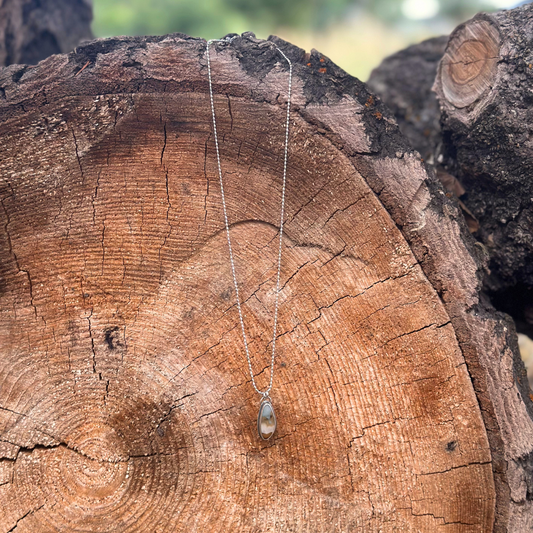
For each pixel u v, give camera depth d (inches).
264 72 34.9
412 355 34.6
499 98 36.0
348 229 34.7
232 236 34.9
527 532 34.5
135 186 34.8
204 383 34.6
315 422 34.6
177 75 34.7
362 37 104.0
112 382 34.5
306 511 34.3
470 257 34.6
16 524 34.0
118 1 86.1
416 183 34.6
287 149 34.7
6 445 34.1
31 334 34.5
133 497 34.2
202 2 89.5
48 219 34.6
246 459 34.4
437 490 34.5
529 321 39.1
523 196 36.4
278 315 34.8
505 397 34.5
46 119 34.6
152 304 34.7
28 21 44.6
